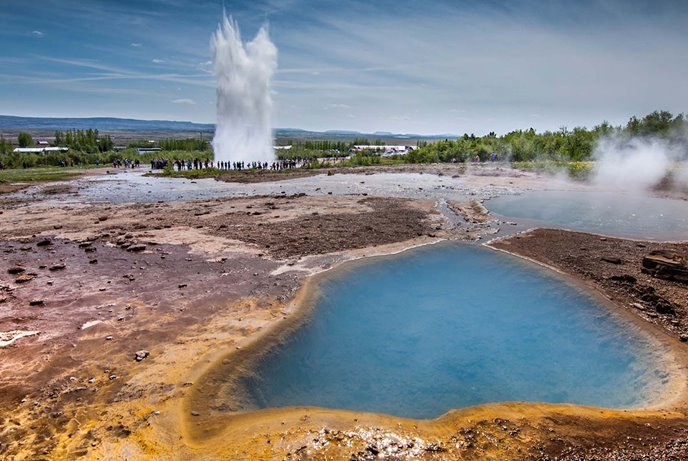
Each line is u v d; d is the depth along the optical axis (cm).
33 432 463
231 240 1235
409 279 988
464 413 523
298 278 929
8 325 705
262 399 575
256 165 4031
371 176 2955
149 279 924
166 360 603
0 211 1695
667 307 772
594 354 703
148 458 430
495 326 796
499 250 1137
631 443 454
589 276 939
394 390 614
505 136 4700
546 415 512
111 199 2041
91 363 597
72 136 8269
